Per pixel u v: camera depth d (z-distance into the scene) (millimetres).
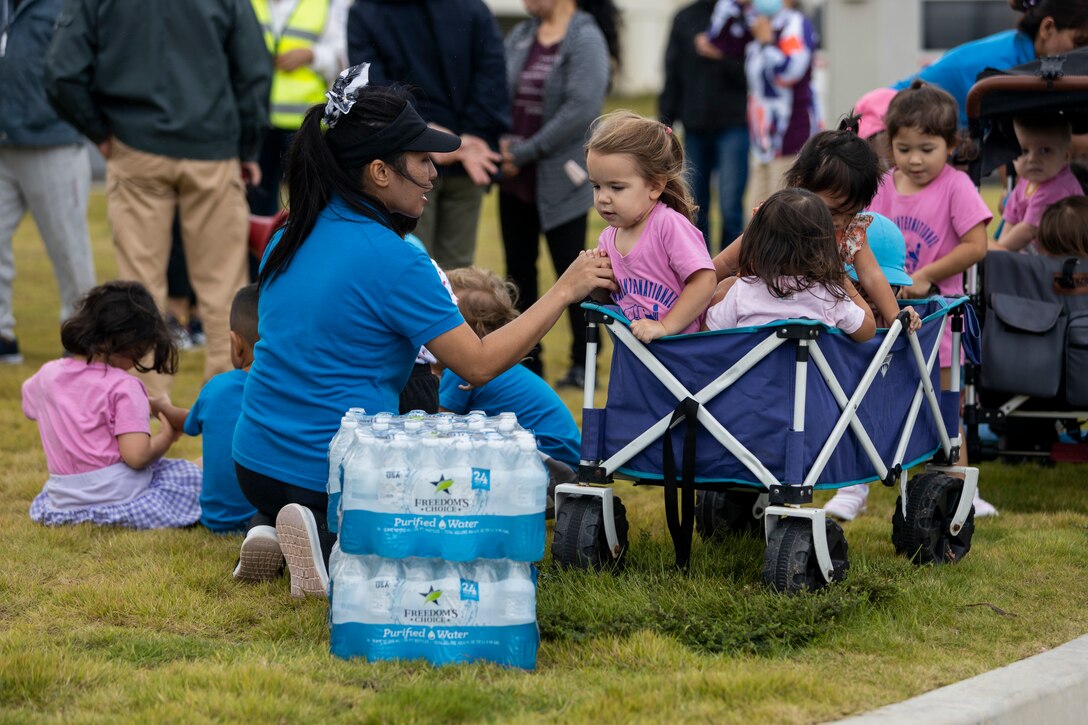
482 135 8586
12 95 9375
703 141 12289
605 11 9406
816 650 4383
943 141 6395
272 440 4832
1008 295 6438
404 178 4770
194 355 10500
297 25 10570
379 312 4703
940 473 5637
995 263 6477
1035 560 5531
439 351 4707
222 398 5895
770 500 4727
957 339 5715
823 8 23953
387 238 4707
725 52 12023
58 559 5418
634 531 5910
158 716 3660
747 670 4102
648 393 4922
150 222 8242
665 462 4828
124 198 8219
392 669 4102
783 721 3732
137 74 8000
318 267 4730
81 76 7957
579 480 5070
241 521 5855
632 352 4914
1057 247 6500
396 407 4953
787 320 4633
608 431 5051
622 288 5035
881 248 5609
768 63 12383
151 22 7949
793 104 12570
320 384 4766
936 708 3834
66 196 9727
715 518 5750
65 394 6016
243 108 8367
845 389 4918
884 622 4633
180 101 8055
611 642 4379
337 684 3965
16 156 9633
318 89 10820
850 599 4633
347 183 4750
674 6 34594
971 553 5660
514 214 9305
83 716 3676
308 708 3748
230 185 8328
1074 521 6223
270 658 4191
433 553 4137
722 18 12016
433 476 4109
